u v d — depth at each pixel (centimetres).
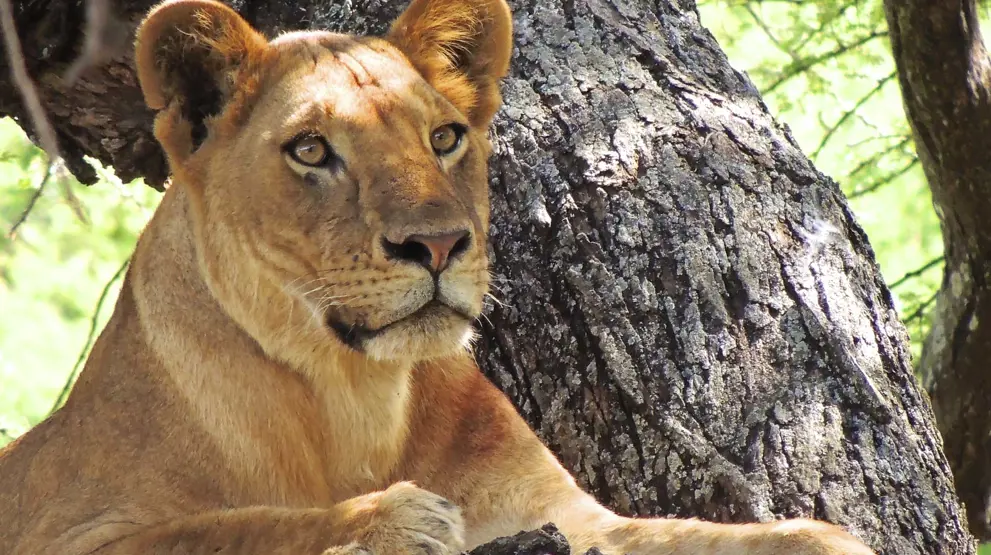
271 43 745
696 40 923
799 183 845
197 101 724
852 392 764
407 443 755
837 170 1593
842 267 813
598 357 790
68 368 2075
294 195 684
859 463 745
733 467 743
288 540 629
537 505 742
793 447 744
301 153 685
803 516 729
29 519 718
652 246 805
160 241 751
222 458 713
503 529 746
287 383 719
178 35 707
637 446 770
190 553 646
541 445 775
